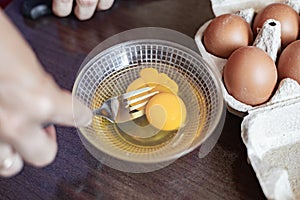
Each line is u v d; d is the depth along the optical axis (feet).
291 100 1.45
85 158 1.44
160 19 1.79
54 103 0.99
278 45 1.51
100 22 1.79
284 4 1.60
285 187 1.29
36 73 0.96
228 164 1.41
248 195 1.35
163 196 1.36
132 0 1.86
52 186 1.39
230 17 1.55
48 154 1.06
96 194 1.38
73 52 1.70
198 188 1.37
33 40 1.74
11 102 0.93
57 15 1.79
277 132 1.41
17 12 1.83
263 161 1.34
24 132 0.97
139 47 1.60
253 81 1.41
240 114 1.47
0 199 1.37
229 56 1.54
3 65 0.92
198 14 1.80
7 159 1.07
